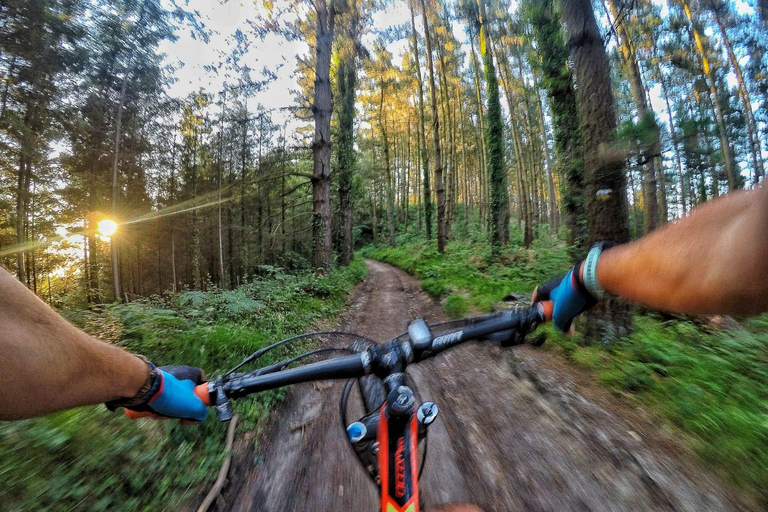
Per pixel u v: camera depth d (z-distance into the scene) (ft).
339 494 9.57
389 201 121.80
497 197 53.21
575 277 2.72
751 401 12.14
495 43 77.20
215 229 118.11
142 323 18.06
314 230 46.06
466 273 44.47
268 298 28.40
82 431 9.48
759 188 1.60
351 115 70.13
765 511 8.28
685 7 72.13
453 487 9.63
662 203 73.56
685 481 9.28
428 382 16.21
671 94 98.89
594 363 16.20
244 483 9.98
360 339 5.72
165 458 9.82
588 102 18.60
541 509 8.82
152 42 65.57
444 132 98.78
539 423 12.42
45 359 1.87
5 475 7.80
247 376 3.72
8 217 62.08
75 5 52.44
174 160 106.63
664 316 22.34
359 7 57.52
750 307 1.66
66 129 61.98
